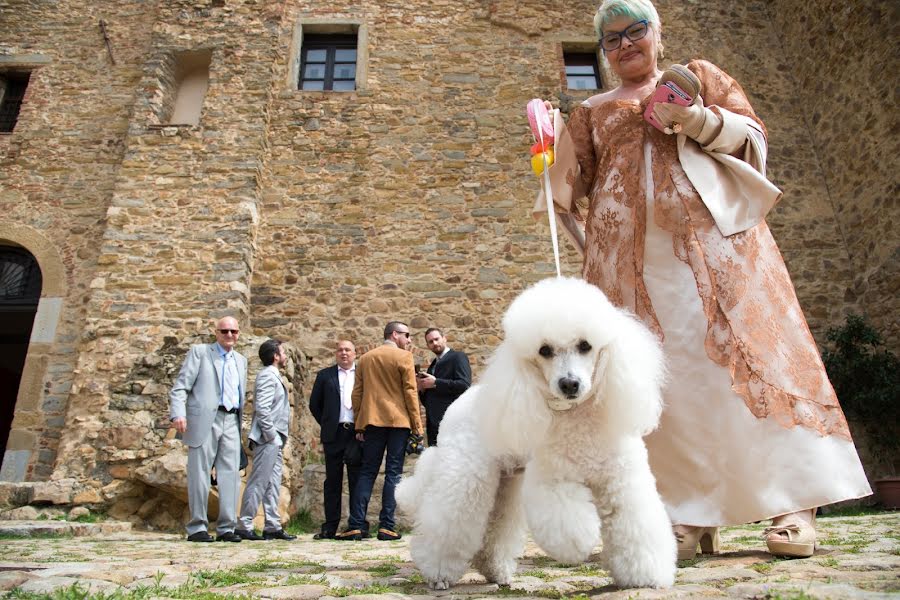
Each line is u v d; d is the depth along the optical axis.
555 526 1.57
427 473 2.09
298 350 7.07
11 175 8.48
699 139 2.45
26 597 1.63
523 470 1.99
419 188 8.48
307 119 8.83
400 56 9.29
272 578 2.20
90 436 6.38
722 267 2.34
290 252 8.08
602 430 1.69
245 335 6.64
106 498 5.75
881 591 1.42
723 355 2.25
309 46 9.59
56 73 9.16
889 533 3.19
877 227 8.02
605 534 1.70
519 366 1.76
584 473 1.69
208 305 7.35
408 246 8.18
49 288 7.92
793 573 1.82
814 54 9.12
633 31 2.72
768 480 2.12
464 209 8.39
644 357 1.75
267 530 4.84
